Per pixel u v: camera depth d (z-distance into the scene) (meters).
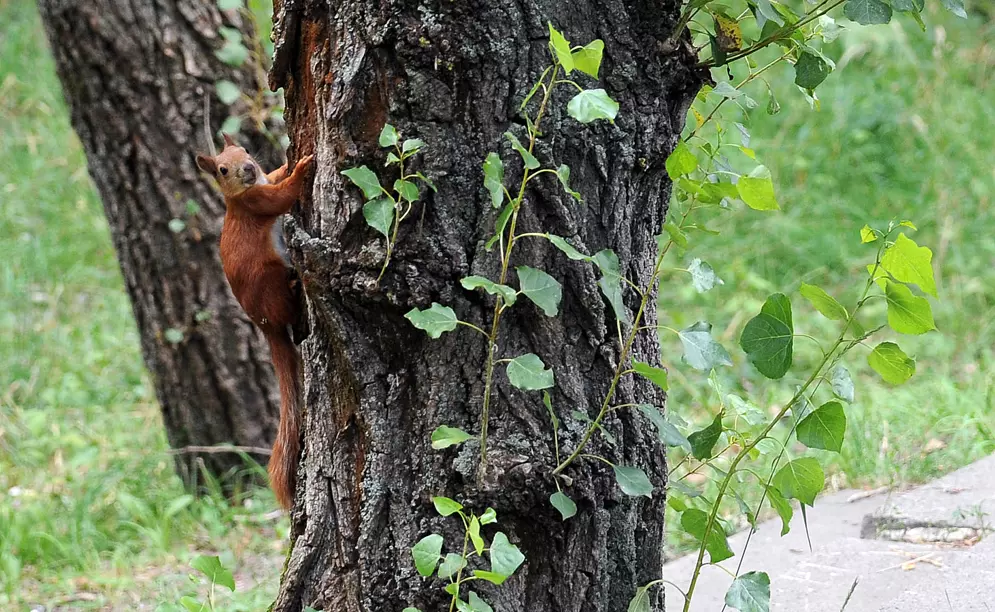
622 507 3.47
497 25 3.14
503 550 3.00
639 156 3.33
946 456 6.38
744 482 6.39
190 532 6.95
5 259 11.38
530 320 3.30
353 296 3.31
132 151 7.00
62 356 9.87
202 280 7.24
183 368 7.37
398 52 3.17
